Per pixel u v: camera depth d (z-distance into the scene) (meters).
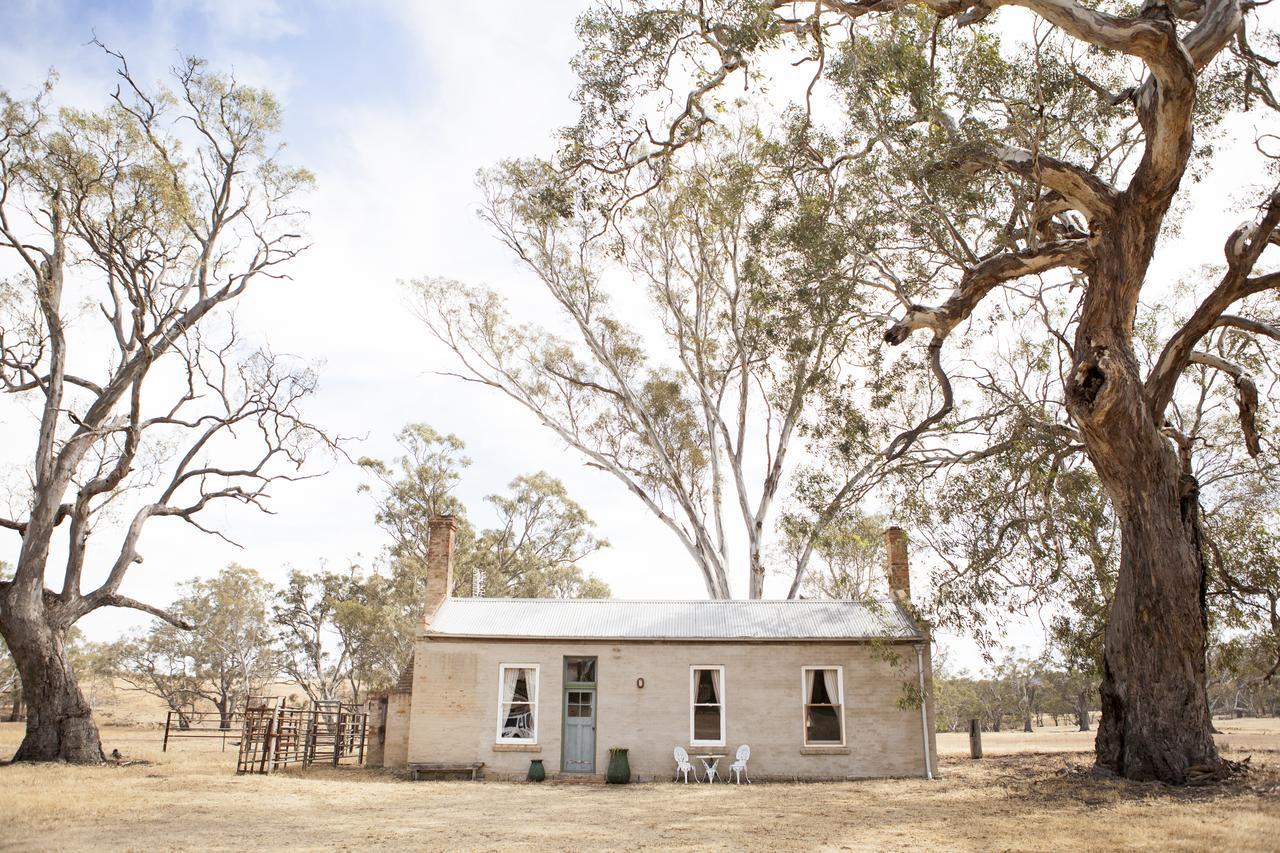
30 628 24.42
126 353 27.45
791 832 13.02
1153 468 17.02
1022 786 18.19
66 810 14.99
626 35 17.02
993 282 18.14
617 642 24.39
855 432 21.67
